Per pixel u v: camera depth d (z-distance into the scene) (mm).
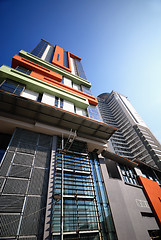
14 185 11219
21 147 13969
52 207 11227
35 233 9742
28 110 15219
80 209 12945
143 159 60969
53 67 31266
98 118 23812
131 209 17531
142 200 21453
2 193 10383
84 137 19531
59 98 21438
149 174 31875
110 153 22625
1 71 17312
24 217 10086
